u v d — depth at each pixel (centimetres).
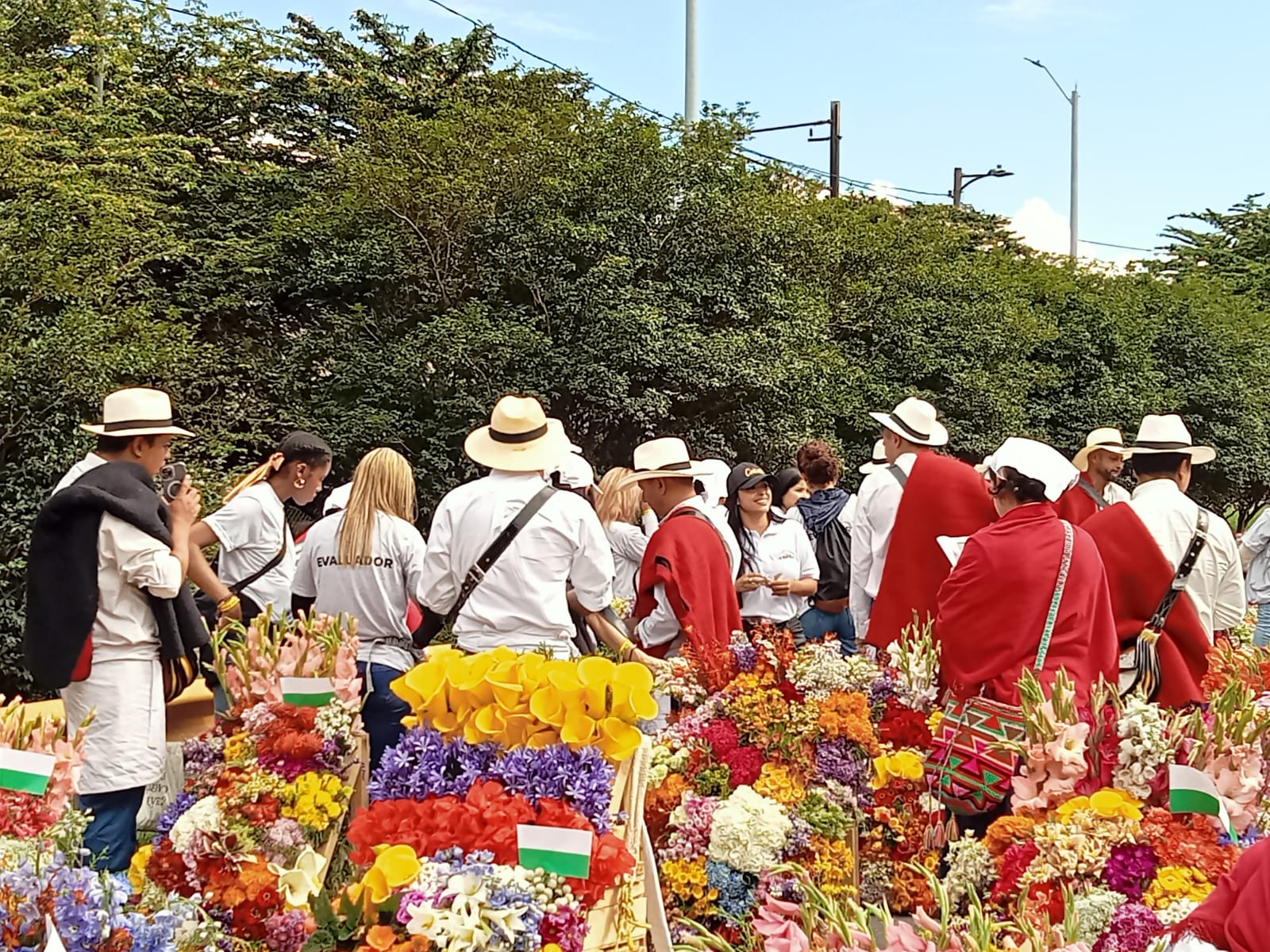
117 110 1184
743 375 1158
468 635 414
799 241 1331
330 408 1167
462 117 1272
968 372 1581
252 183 1363
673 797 362
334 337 1200
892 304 1614
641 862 293
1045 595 375
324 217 1254
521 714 290
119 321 899
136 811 396
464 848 262
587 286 1138
